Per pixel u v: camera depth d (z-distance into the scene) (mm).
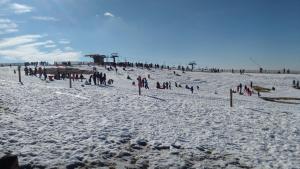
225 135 17375
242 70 102562
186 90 60375
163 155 13195
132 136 15164
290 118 23469
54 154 11945
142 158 12711
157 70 91000
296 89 72125
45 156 11664
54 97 23812
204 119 20844
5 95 22359
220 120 21000
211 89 70062
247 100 42031
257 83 80125
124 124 17219
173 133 16516
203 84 76562
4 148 11828
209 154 14000
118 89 40312
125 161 12242
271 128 20016
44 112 18438
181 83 74938
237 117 22359
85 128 15672
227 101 35938
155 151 13617
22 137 13273
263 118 22641
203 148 14594
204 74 91625
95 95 26469
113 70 83062
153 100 26453
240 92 62031
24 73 63344
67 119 17234
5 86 27531
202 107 25000
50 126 15477
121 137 14773
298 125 21344
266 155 14555
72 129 15281
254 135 17969
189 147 14438
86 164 11531
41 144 12773
